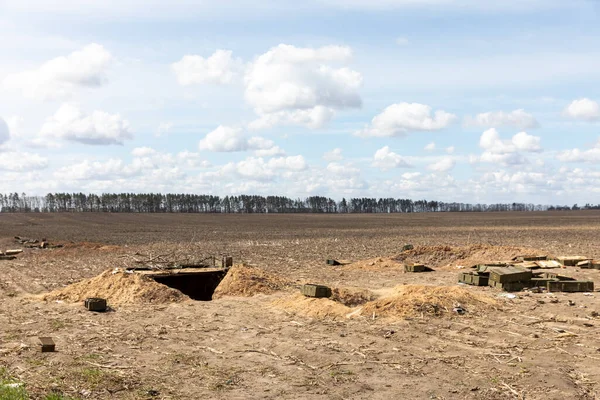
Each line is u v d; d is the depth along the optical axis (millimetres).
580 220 123500
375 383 10625
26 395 9320
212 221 140375
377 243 57062
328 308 17000
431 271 28875
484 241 56750
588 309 17188
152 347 13391
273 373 11258
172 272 23188
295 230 94750
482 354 12523
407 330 14602
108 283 20859
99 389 10125
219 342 13836
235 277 22062
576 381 10773
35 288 24797
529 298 19031
